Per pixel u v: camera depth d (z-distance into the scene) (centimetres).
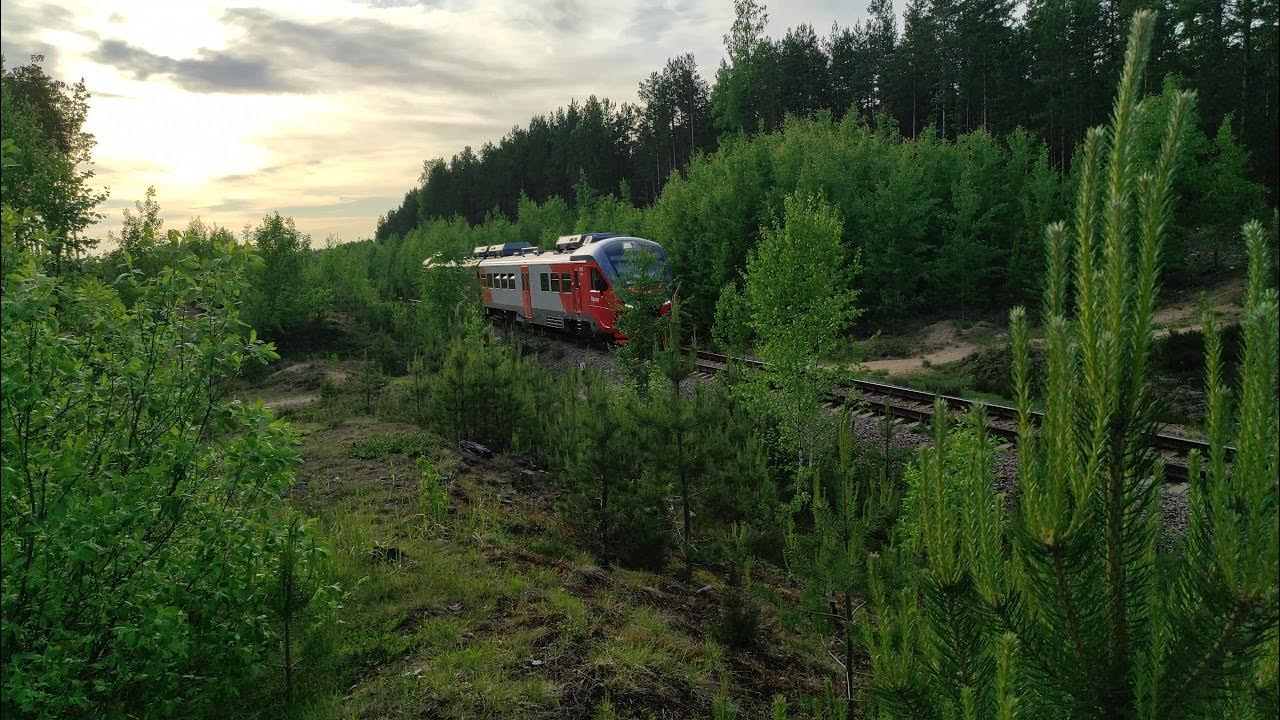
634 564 1073
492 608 759
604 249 2656
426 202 12212
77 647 479
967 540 259
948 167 4175
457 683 612
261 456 551
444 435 1678
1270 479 193
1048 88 5197
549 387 1998
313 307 4238
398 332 3956
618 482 1083
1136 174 204
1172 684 215
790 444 1587
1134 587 230
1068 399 213
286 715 568
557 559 966
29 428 472
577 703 600
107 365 533
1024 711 257
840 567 597
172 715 552
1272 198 3944
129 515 477
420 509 1076
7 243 448
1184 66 4812
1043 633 238
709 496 1162
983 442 254
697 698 646
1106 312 210
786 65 6912
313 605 631
